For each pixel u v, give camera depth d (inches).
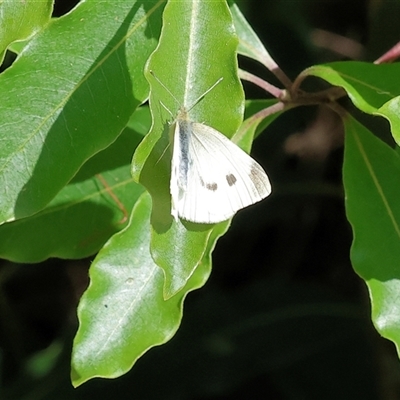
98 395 19.4
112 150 16.8
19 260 16.7
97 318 15.2
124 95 15.0
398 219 15.8
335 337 20.0
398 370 20.0
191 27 14.4
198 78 14.4
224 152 14.7
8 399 19.5
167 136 14.3
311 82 20.2
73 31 15.0
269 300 20.3
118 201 16.9
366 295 20.1
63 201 16.8
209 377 19.5
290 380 19.9
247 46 16.5
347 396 19.7
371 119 18.3
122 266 15.3
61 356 19.8
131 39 15.1
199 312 20.1
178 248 14.2
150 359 19.6
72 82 14.9
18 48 16.1
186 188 14.4
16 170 14.8
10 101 14.8
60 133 14.9
